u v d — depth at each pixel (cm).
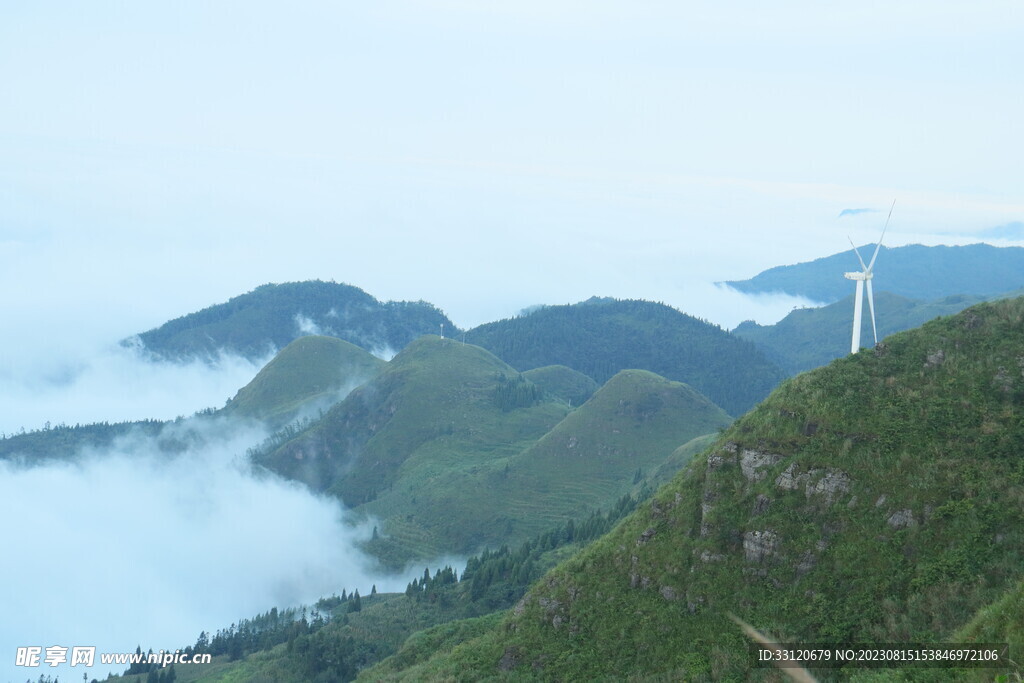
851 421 8975
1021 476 7819
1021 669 5488
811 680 4575
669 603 8931
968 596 7156
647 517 10012
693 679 7931
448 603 18950
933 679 6091
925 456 8331
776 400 9781
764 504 8825
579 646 9312
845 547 8112
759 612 8156
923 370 9188
